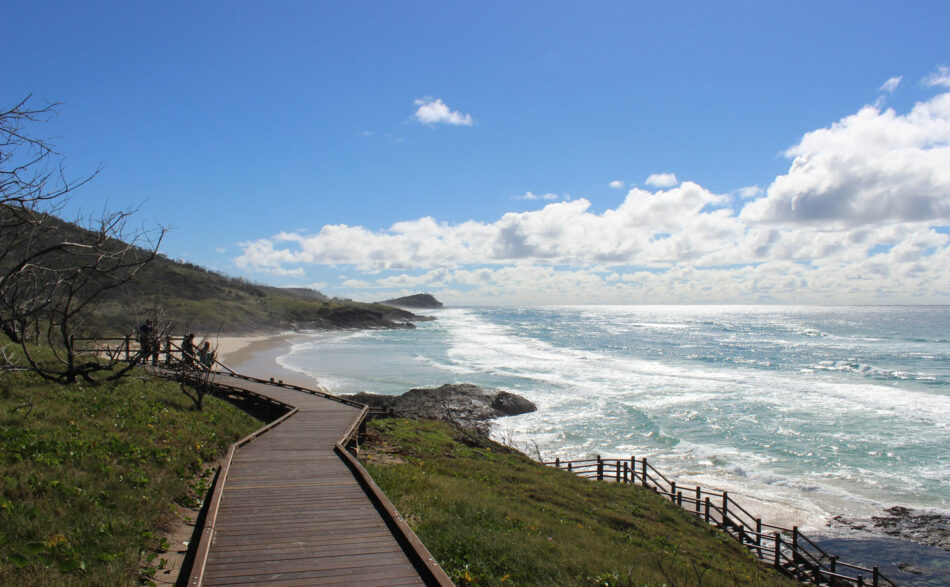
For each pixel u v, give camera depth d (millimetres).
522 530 10109
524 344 82375
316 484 9633
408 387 40875
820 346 79000
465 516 9852
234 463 11117
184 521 7801
